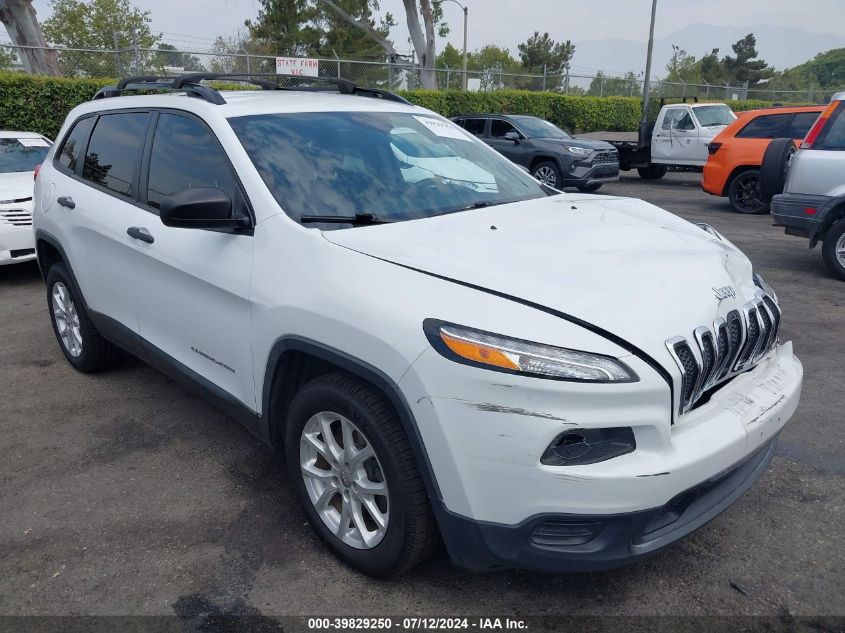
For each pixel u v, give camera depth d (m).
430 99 21.92
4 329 5.96
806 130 11.38
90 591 2.70
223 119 3.31
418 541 2.48
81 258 4.29
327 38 37.72
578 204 3.55
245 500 3.31
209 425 4.11
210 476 3.54
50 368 5.05
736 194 12.02
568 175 14.70
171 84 3.88
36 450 3.84
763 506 3.20
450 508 2.31
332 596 2.64
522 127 15.64
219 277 3.06
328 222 2.92
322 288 2.60
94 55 16.92
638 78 30.12
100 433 4.02
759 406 2.56
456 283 2.40
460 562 2.39
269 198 2.96
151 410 4.32
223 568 2.81
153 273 3.59
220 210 2.88
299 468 2.90
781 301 6.43
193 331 3.38
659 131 16.83
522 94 24.41
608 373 2.13
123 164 4.00
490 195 3.52
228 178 3.17
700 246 2.94
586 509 2.15
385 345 2.35
